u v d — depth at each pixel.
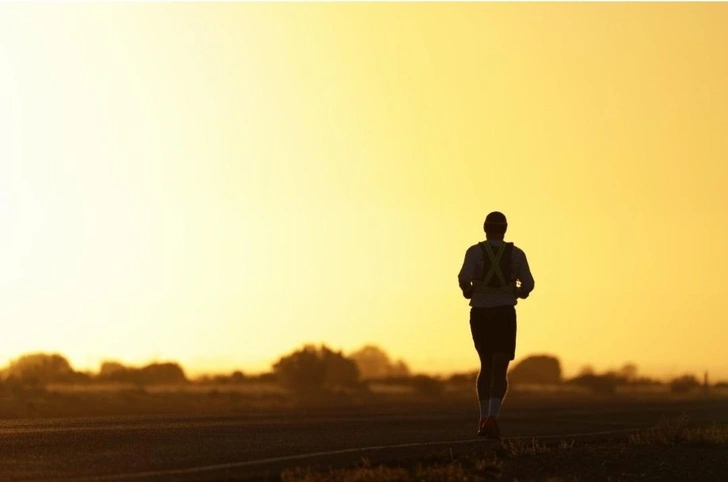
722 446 44.00
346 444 41.22
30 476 31.72
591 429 54.81
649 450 41.72
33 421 50.66
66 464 34.09
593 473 36.25
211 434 43.53
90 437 41.25
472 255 42.25
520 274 42.38
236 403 105.19
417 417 60.06
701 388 170.88
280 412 72.00
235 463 35.25
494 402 42.44
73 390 120.44
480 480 34.41
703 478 36.06
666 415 73.75
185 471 33.34
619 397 139.75
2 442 39.19
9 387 112.12
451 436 45.44
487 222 42.84
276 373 154.00
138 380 146.88
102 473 32.53
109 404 94.06
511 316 42.12
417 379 157.75
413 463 36.97
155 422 50.12
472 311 42.38
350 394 138.75
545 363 175.50
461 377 176.12
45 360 137.88
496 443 42.66
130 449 37.88
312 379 150.50
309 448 39.56
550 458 39.09
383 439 43.59
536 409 82.62
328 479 32.97
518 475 35.50
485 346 42.31
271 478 33.19
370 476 33.25
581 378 169.75
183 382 152.12
